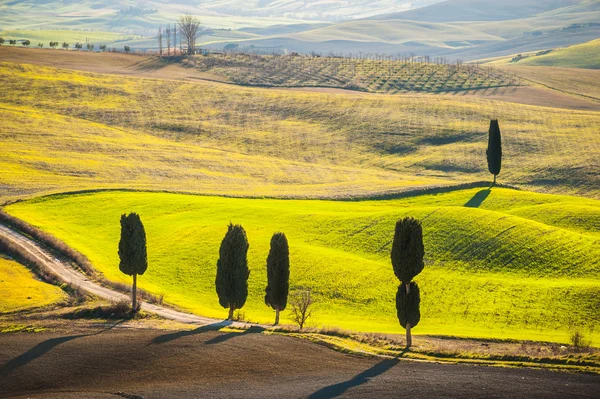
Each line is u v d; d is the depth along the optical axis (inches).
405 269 2672.2
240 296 3248.0
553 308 3836.1
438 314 3794.3
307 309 3791.8
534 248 4712.1
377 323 3617.1
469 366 2415.1
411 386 2207.2
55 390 2222.0
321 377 2315.5
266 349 2618.1
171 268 4402.1
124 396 2156.7
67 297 3462.1
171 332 2851.9
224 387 2231.8
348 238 5073.8
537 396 2097.7
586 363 2395.4
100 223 5305.1
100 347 2625.5
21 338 2733.8
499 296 4023.1
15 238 4586.6
